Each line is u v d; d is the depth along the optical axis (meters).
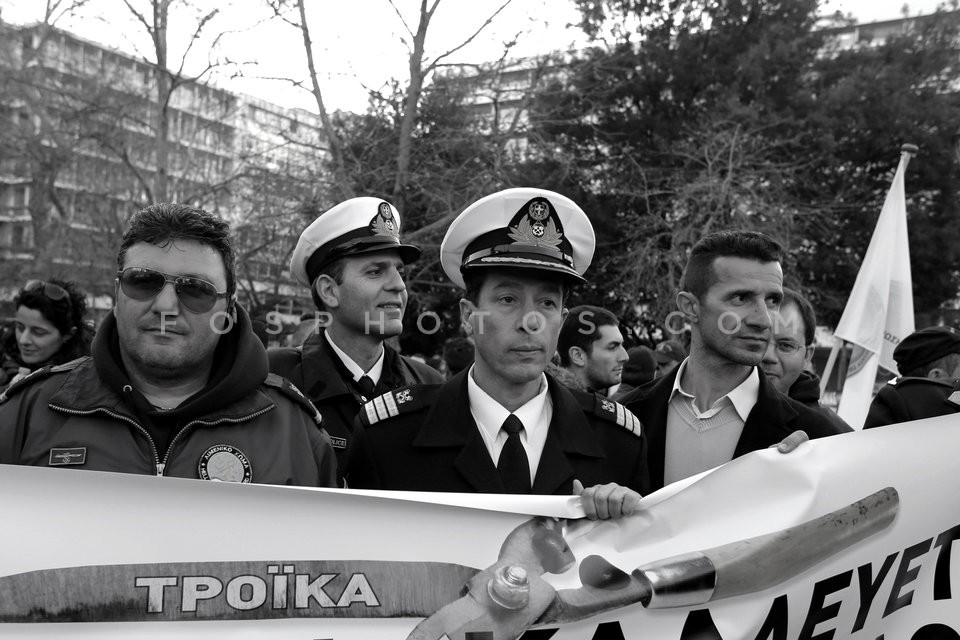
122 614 1.76
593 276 21.73
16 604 1.71
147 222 2.06
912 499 2.23
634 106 23.59
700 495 2.12
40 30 17.23
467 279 2.53
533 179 19.27
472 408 2.52
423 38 13.89
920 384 3.29
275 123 17.41
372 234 3.79
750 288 2.73
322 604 1.85
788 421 2.82
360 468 2.56
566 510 2.03
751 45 22.64
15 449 2.04
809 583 2.13
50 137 17.45
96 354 2.08
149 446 2.07
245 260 14.45
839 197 21.22
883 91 22.33
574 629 1.98
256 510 1.85
